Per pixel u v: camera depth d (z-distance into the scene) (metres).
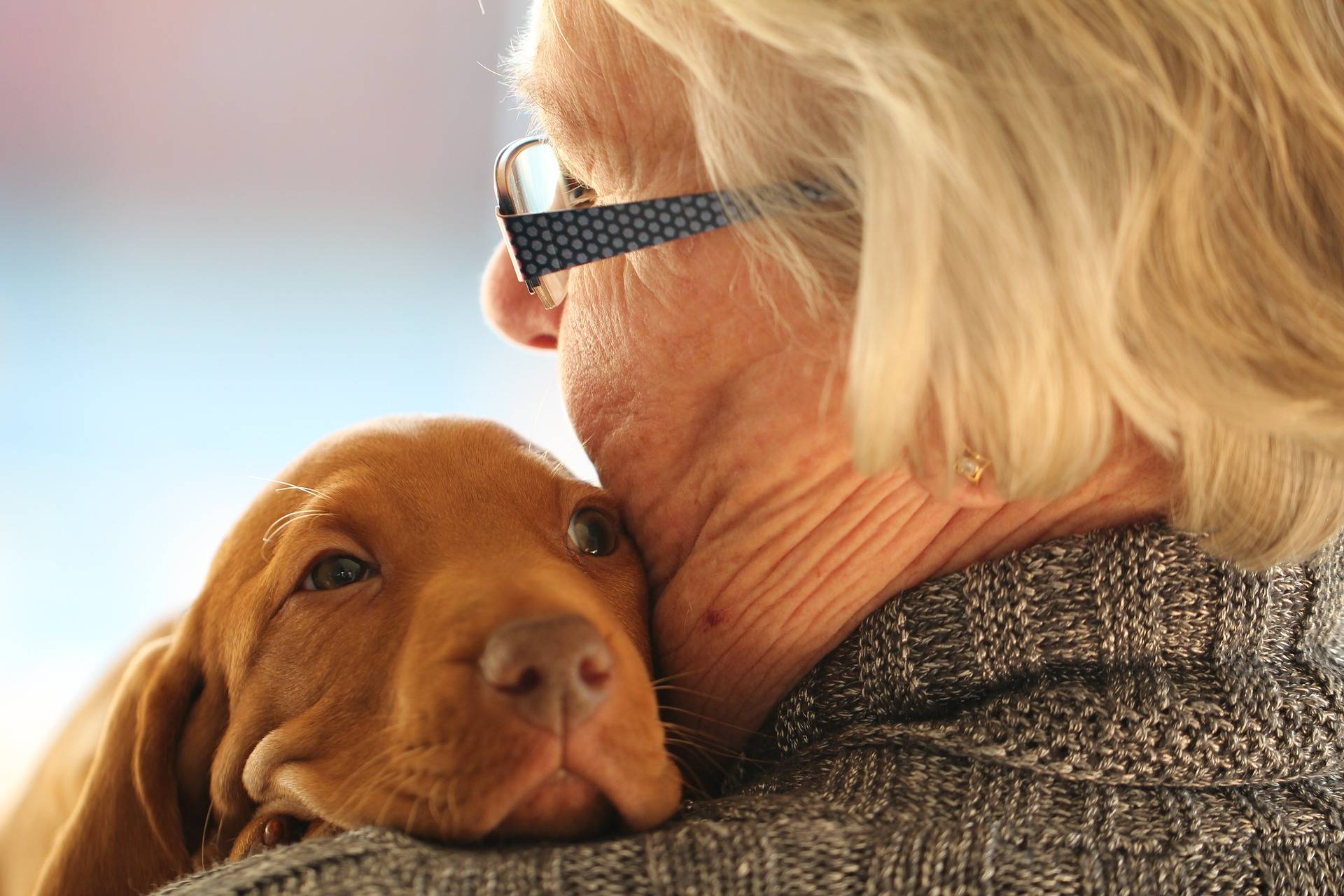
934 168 1.07
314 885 1.05
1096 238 1.07
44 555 4.23
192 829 1.71
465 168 5.38
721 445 1.39
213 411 4.85
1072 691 1.20
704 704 1.49
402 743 1.26
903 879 1.06
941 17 1.09
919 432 1.19
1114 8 1.07
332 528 1.50
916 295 1.08
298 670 1.47
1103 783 1.16
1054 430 1.11
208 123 5.42
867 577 1.36
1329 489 1.14
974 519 1.32
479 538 1.48
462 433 1.63
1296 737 1.16
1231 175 1.08
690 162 1.34
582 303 1.49
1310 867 1.13
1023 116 1.06
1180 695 1.17
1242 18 1.07
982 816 1.13
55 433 4.80
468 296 5.35
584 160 1.43
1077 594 1.24
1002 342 1.08
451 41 5.33
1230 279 1.08
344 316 5.31
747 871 1.05
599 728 1.20
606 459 1.52
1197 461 1.15
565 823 1.21
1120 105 1.06
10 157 5.34
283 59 5.38
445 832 1.21
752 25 1.14
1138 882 1.09
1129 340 1.10
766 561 1.39
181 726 1.69
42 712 3.50
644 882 1.04
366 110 5.37
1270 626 1.21
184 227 5.39
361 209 5.40
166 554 4.25
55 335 5.07
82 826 1.69
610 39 1.35
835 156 1.17
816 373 1.31
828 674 1.38
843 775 1.23
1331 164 1.09
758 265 1.30
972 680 1.27
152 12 5.35
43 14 5.28
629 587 1.53
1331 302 1.08
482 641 1.27
